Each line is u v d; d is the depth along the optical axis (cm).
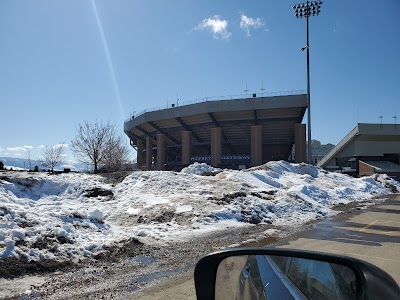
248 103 6481
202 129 7519
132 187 1930
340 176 3522
